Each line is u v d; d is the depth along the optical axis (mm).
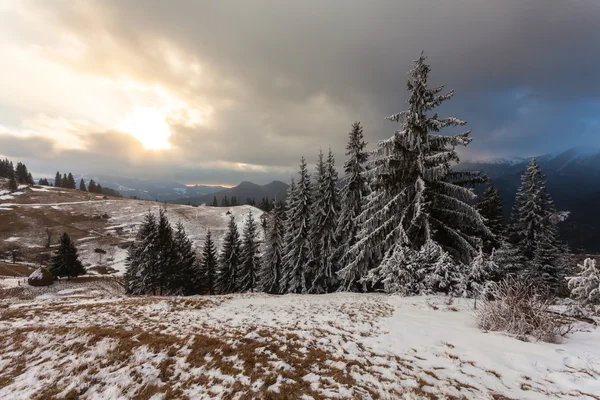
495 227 22984
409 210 14797
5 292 32625
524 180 25547
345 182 22094
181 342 6605
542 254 22547
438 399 3965
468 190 13273
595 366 4672
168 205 113250
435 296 11430
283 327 8312
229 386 4699
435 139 14141
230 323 9352
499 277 11672
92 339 7191
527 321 6527
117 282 47594
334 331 7621
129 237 76938
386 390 4305
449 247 14391
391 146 14672
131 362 5766
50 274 38625
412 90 14484
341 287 20906
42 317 11617
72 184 143750
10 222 74375
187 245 38781
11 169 124000
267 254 31266
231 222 39906
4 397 4871
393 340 6621
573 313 8102
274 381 4785
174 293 34469
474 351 5625
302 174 26203
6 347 7465
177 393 4609
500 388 4207
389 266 13266
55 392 4891
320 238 23516
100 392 4793
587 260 8562
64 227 78062
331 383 4617
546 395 3963
